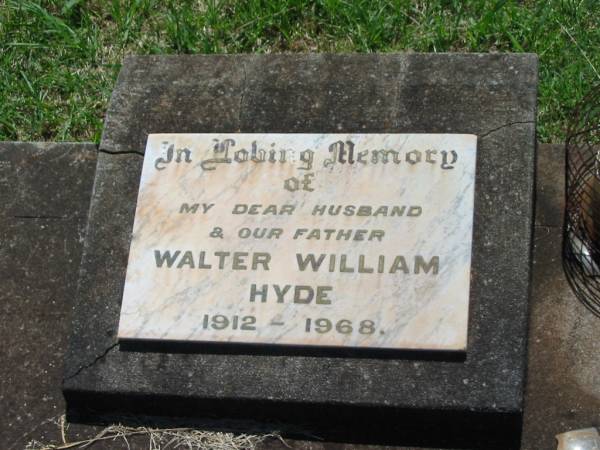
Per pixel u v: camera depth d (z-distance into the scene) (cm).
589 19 204
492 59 168
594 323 162
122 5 215
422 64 169
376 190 159
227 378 156
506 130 162
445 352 153
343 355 155
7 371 168
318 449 158
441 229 157
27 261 174
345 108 167
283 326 156
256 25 208
